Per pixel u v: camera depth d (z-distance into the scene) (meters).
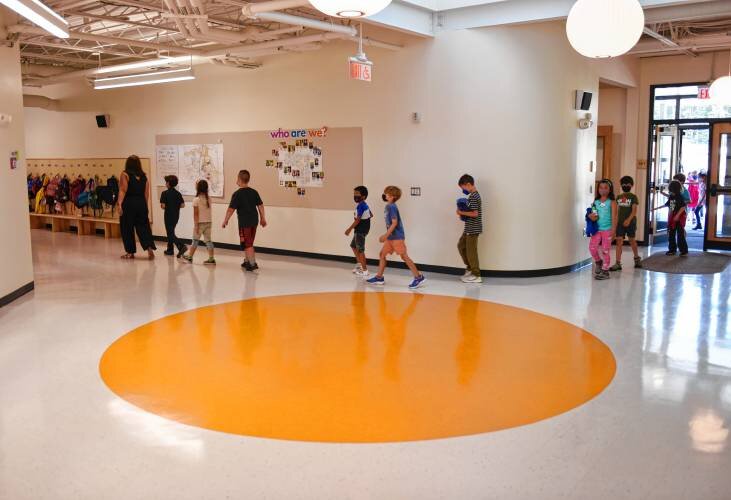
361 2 3.91
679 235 11.59
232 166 12.42
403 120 9.92
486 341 6.17
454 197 9.55
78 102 15.37
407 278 9.43
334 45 10.57
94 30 11.26
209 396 4.76
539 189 9.31
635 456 3.76
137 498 3.31
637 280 9.23
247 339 6.26
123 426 4.22
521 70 9.05
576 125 9.76
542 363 5.50
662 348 5.93
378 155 10.28
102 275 9.77
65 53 13.65
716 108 12.07
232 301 7.95
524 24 8.95
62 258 11.52
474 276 9.05
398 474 3.56
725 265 10.49
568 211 9.73
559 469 3.61
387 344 6.08
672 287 8.71
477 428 4.17
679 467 3.62
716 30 10.55
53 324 6.87
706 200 12.26
